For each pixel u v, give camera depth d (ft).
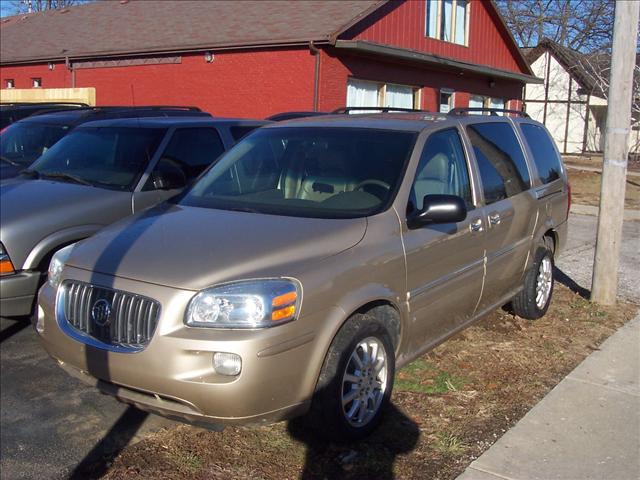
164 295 11.73
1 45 82.23
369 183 14.84
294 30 54.60
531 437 13.60
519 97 84.69
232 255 12.28
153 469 12.48
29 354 18.28
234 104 58.65
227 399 11.28
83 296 12.86
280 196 15.43
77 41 73.56
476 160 17.34
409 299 14.24
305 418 13.04
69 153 22.95
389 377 13.80
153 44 63.16
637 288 25.05
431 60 60.64
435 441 13.39
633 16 20.71
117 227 14.62
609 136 21.54
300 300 11.80
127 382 12.00
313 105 53.62
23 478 12.32
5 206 19.01
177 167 21.63
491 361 17.48
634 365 17.42
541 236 20.30
